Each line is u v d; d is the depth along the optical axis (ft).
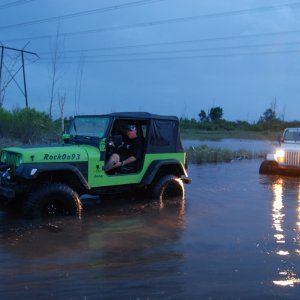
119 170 28.55
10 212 25.88
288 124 232.12
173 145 31.22
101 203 29.40
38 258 17.87
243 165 58.44
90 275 16.08
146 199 30.78
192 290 14.89
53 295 14.21
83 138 28.04
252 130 230.68
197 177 44.91
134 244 20.22
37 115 75.92
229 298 14.30
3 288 14.71
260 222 25.17
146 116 29.55
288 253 19.25
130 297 14.21
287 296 14.55
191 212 27.45
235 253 19.16
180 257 18.45
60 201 24.59
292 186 40.01
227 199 32.53
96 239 20.85
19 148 25.57
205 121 244.01
